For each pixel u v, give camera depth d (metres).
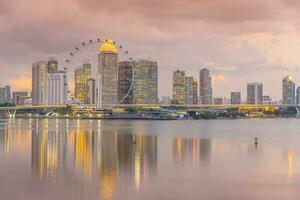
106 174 72.69
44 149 114.75
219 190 60.47
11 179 67.88
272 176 71.56
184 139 155.25
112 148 118.38
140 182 65.50
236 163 86.31
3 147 119.81
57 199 55.38
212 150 112.56
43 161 89.06
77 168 79.44
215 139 155.62
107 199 55.38
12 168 79.19
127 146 124.69
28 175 71.62
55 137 163.38
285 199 56.12
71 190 60.00
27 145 126.88
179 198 56.00
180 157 95.94
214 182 65.88
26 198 55.94
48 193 58.31
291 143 137.62
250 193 58.94
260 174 73.44
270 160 91.38
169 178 68.88
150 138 160.12
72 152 107.25
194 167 80.62
